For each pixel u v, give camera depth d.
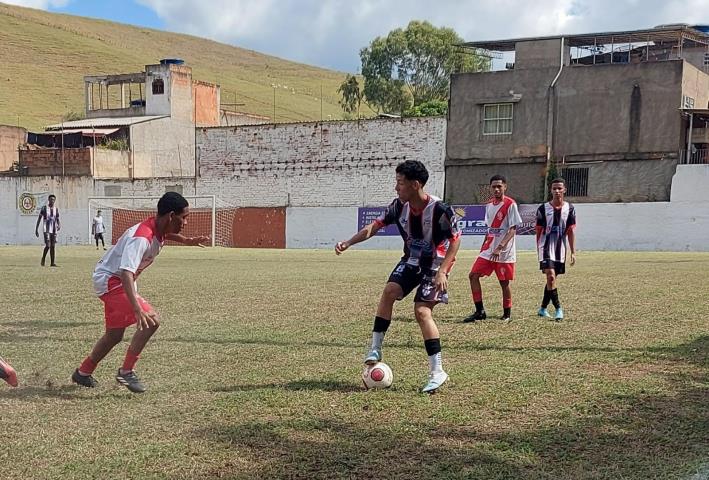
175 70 53.88
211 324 8.94
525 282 14.44
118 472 3.97
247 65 140.25
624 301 10.88
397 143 41.91
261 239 41.00
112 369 6.43
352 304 10.84
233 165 46.00
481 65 63.56
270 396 5.43
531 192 37.78
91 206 45.53
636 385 5.64
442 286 5.58
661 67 34.81
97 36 121.81
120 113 55.97
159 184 45.94
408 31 64.75
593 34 37.22
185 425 4.76
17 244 47.31
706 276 15.19
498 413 4.95
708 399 5.23
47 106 80.38
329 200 43.84
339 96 118.50
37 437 4.54
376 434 4.53
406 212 5.75
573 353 6.95
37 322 9.19
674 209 31.80
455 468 3.96
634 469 3.90
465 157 39.28
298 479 3.83
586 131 36.44
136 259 5.39
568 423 4.71
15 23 109.88
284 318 9.42
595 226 33.03
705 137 34.78
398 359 6.73
